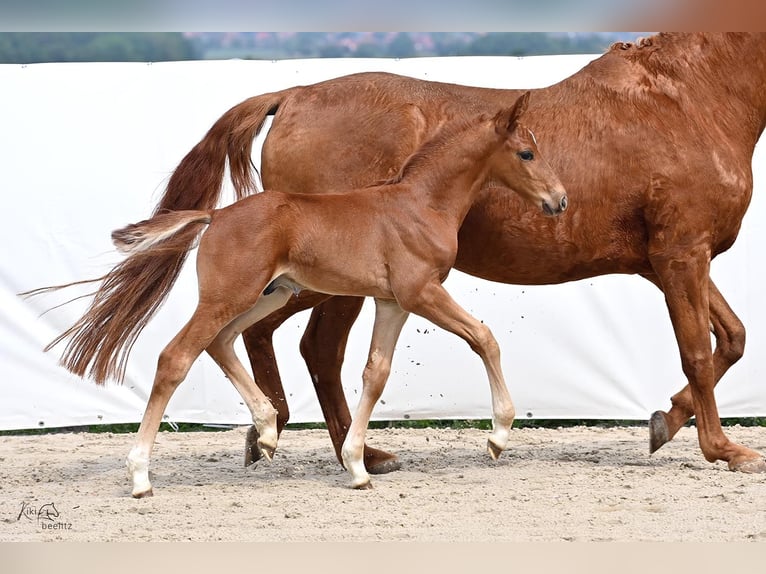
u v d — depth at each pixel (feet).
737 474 31.17
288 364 41.24
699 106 32.30
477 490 29.53
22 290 40.29
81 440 40.47
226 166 34.81
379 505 27.73
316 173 32.42
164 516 26.55
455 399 41.27
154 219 28.22
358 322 40.78
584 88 32.71
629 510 26.89
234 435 41.63
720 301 34.09
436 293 29.12
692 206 31.58
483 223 32.04
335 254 28.60
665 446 37.78
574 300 40.83
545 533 24.59
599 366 40.98
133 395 41.04
